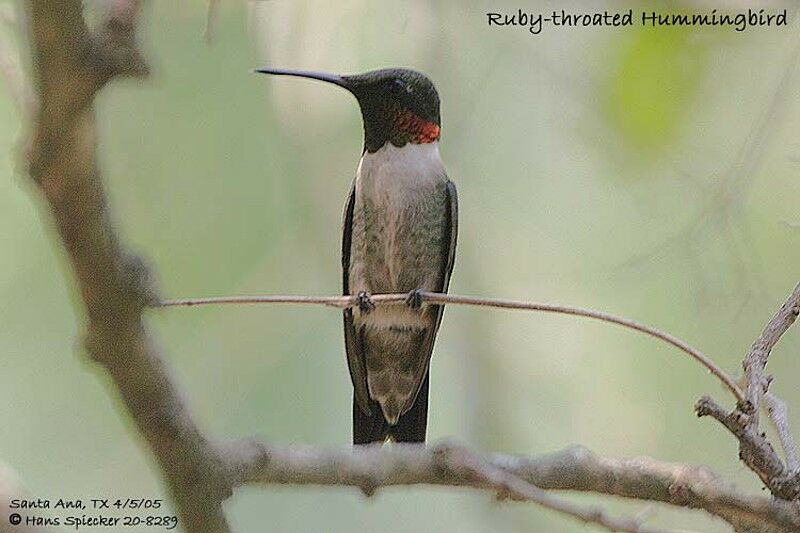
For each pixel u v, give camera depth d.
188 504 1.94
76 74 1.34
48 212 1.47
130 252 1.58
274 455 2.25
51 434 2.36
